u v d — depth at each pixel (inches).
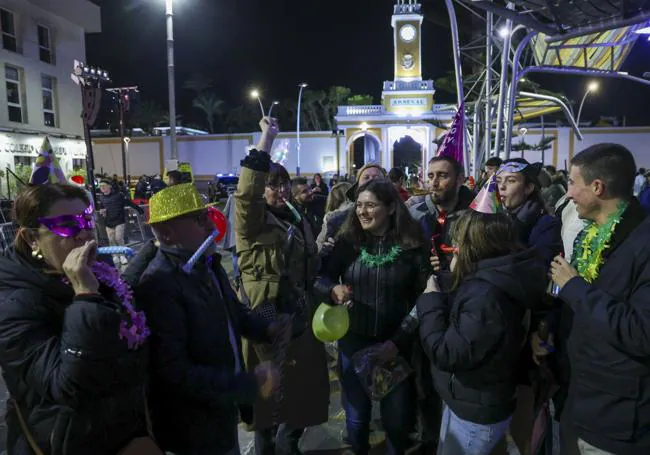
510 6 258.2
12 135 880.9
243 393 75.5
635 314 67.5
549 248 122.3
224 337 79.8
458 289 87.7
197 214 77.8
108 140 1574.8
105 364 59.7
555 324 86.5
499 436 88.4
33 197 61.9
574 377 77.9
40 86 964.6
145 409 71.2
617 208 75.9
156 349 72.0
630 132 1453.0
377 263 114.1
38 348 59.3
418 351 114.0
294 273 122.6
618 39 377.1
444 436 94.1
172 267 75.1
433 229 137.6
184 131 1722.4
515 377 88.0
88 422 61.8
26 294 60.4
